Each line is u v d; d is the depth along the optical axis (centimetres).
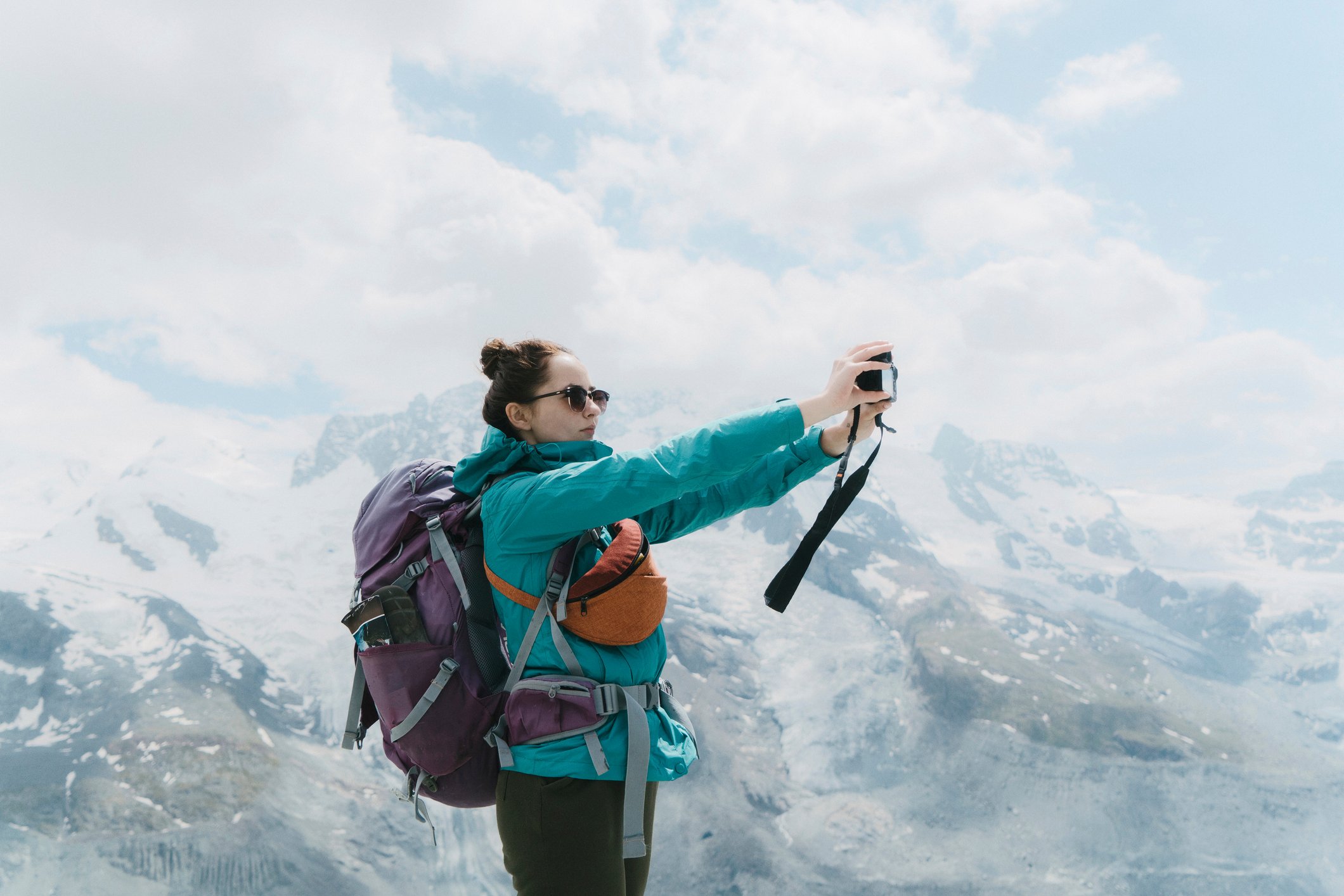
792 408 154
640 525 210
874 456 172
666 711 178
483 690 176
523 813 167
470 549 187
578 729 164
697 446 154
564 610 168
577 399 187
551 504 163
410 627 180
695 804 11556
